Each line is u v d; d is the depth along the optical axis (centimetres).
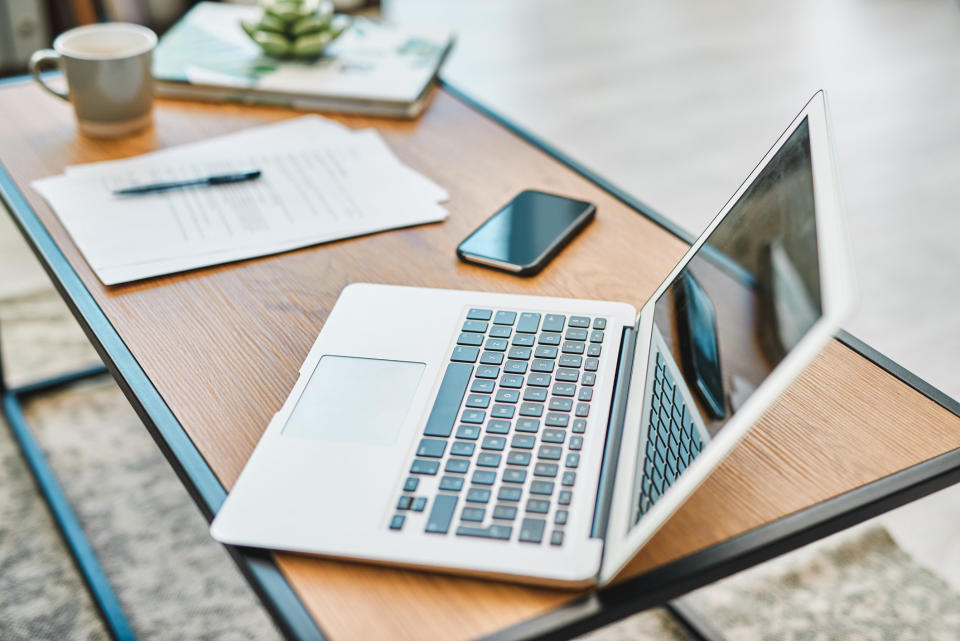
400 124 96
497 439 52
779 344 43
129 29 94
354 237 76
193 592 108
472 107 101
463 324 63
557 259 74
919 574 111
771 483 53
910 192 196
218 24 115
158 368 62
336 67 103
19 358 141
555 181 86
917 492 53
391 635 44
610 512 48
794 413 58
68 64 87
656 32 279
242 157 88
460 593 46
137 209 79
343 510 48
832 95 241
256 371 62
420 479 50
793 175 50
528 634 44
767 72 255
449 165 88
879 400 59
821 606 107
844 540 115
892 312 158
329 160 87
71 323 150
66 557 111
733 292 50
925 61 265
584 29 278
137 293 69
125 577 109
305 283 70
